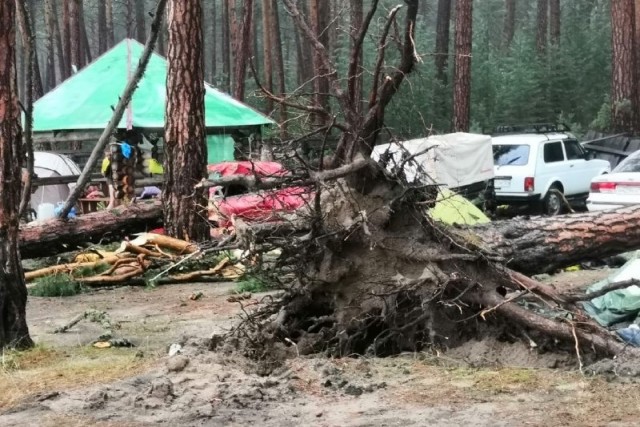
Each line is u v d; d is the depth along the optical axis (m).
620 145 21.31
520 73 31.80
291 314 6.21
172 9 11.93
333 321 6.12
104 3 45.06
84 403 4.79
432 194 6.36
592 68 33.47
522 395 4.82
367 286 6.04
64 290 9.80
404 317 6.04
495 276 5.98
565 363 5.59
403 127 10.20
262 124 17.86
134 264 10.53
